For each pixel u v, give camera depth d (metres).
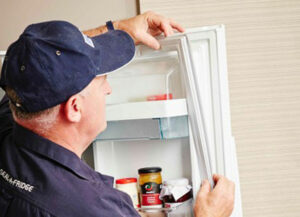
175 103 1.31
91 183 1.02
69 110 0.99
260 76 1.81
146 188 1.43
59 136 1.03
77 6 1.89
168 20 1.34
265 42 1.79
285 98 1.81
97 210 0.96
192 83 1.25
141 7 1.80
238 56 1.80
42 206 0.96
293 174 1.82
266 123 1.82
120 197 1.05
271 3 1.78
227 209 1.25
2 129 1.17
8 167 1.03
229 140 1.37
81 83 0.98
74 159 1.03
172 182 1.38
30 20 1.92
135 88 1.50
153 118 1.32
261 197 1.84
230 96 1.82
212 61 1.35
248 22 1.79
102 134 1.43
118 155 1.58
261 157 1.83
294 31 1.79
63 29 1.00
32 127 1.02
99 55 1.03
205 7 1.79
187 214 1.39
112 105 1.36
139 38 1.33
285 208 1.83
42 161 1.01
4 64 1.01
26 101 0.96
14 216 0.98
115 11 1.87
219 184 1.25
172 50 1.37
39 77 0.94
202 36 1.35
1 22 1.93
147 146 1.54
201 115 1.26
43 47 0.95
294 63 1.80
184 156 1.49
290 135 1.82
